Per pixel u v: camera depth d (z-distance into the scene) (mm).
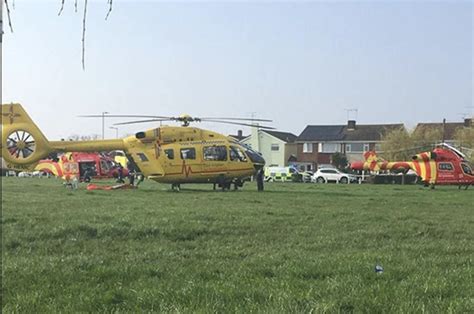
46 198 25578
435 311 6184
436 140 83188
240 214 17953
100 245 12242
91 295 7348
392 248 11742
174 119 34969
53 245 12156
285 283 7875
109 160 58031
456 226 15695
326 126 104500
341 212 19312
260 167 36156
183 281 8242
